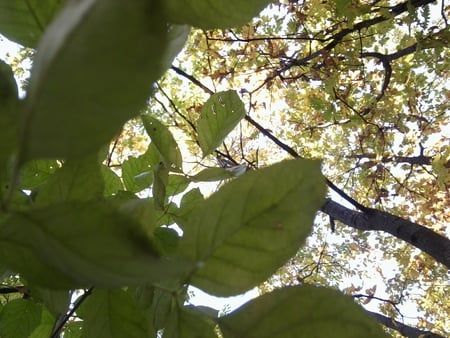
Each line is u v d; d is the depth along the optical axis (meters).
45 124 0.07
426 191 1.99
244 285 0.14
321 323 0.14
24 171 0.28
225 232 0.14
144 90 0.07
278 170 0.14
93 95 0.07
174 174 0.32
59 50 0.06
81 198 0.16
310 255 2.48
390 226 1.39
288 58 1.64
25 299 0.30
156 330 0.20
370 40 1.70
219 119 0.30
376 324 0.13
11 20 0.15
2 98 0.08
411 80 1.75
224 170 0.28
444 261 1.21
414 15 1.29
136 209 0.13
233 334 0.15
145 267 0.10
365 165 1.88
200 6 0.13
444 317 2.50
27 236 0.11
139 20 0.07
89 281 0.11
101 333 0.20
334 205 1.65
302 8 1.73
